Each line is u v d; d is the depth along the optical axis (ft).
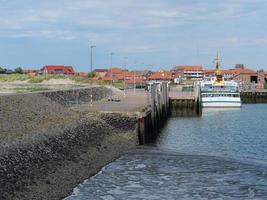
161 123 207.31
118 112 144.97
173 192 83.46
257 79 570.46
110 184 88.48
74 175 90.38
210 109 287.28
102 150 117.19
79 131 115.14
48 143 92.79
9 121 104.99
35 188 75.00
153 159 114.73
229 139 155.02
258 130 181.27
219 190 84.69
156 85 190.39
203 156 119.44
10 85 299.58
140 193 82.64
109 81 423.64
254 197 80.02
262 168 103.40
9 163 73.56
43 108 134.41
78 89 203.92
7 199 66.23
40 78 367.25
